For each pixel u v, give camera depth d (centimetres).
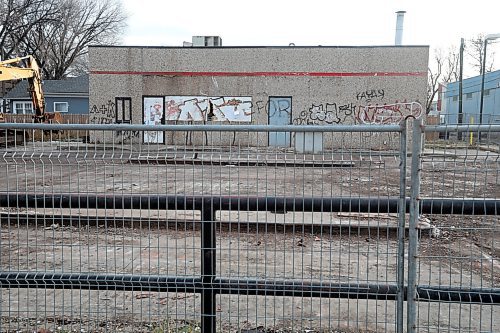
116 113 2959
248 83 2895
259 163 371
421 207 320
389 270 617
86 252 690
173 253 694
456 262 638
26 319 461
